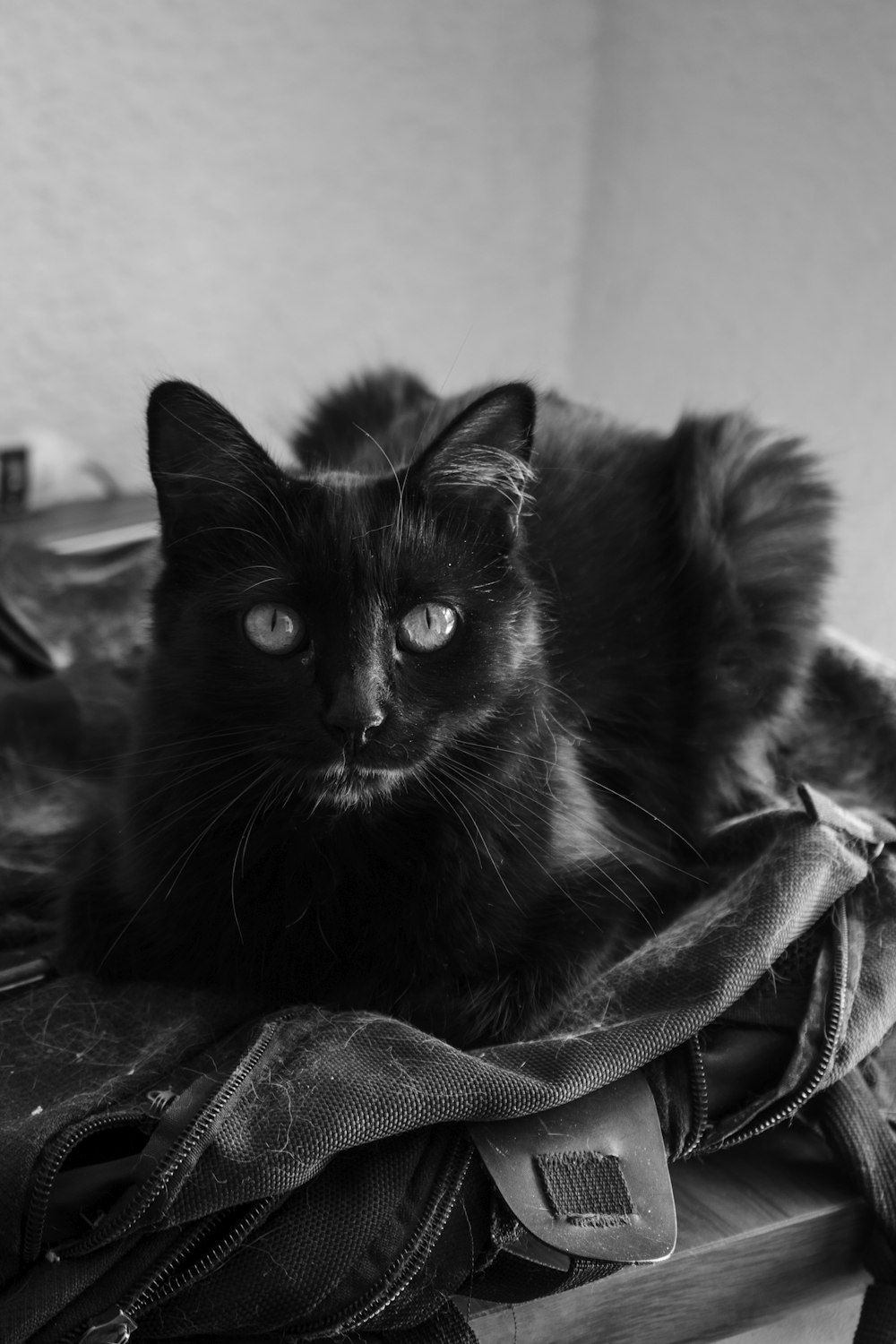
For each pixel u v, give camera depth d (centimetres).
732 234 99
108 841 61
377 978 57
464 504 57
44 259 98
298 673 55
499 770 58
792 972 57
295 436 79
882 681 71
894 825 63
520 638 58
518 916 57
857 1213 57
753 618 68
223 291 103
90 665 76
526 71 107
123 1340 48
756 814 64
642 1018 54
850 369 91
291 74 100
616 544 68
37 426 101
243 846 57
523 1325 54
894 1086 59
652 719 67
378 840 57
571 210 112
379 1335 52
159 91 97
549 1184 52
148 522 95
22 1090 53
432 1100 51
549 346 116
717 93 98
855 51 88
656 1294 55
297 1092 51
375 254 107
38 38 92
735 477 71
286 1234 50
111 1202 51
